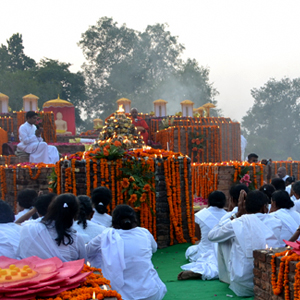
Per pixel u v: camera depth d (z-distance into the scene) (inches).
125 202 363.3
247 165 477.7
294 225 248.8
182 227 386.9
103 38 2512.3
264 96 2763.3
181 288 250.5
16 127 984.3
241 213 250.5
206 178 508.4
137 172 364.2
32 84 2127.2
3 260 152.9
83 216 240.7
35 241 165.9
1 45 2490.2
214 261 284.8
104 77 2503.7
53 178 406.9
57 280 131.7
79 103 2460.6
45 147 655.8
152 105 2368.4
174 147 837.8
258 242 225.1
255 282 209.2
